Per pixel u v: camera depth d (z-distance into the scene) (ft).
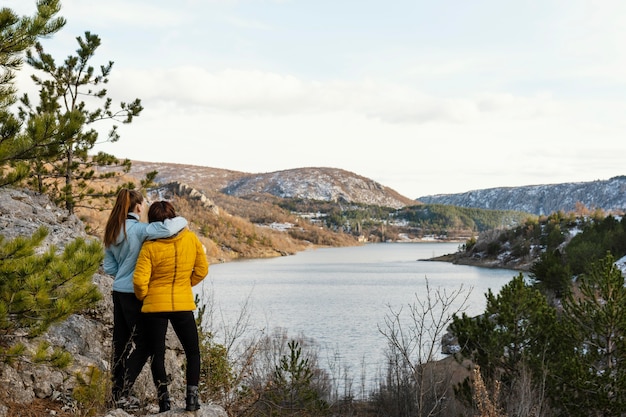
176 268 16.93
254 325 132.98
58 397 19.17
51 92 50.21
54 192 49.24
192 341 17.20
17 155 17.89
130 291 17.83
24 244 17.28
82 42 51.37
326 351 118.21
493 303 51.47
